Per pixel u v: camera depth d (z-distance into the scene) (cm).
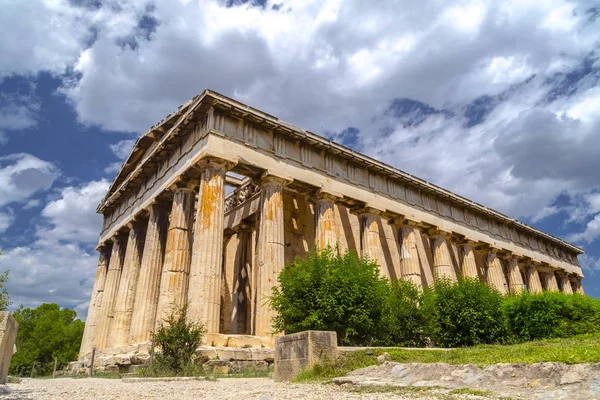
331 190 2978
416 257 3403
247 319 3341
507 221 4469
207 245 2341
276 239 2595
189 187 2777
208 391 1134
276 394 964
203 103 2584
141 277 2858
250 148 2659
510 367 893
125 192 3644
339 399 844
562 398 714
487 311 2319
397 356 1327
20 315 6000
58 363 5159
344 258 2173
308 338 1274
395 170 3459
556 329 2377
